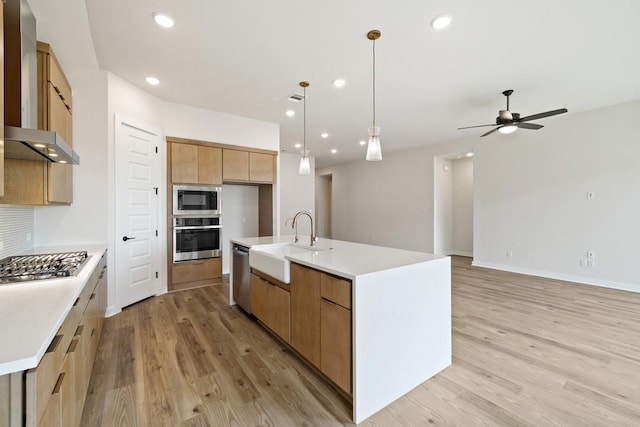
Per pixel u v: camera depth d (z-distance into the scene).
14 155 1.88
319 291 2.02
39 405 0.90
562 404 1.82
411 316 2.00
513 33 2.53
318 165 10.12
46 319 1.08
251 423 1.67
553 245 5.01
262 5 2.18
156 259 3.99
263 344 2.64
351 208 9.30
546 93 3.88
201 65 3.12
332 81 3.51
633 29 2.46
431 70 3.22
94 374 2.13
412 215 7.50
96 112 3.18
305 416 1.73
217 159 4.60
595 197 4.54
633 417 1.70
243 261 3.32
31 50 1.83
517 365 2.27
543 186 5.12
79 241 3.11
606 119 4.41
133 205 3.61
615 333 2.83
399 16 2.30
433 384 2.05
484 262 5.98
